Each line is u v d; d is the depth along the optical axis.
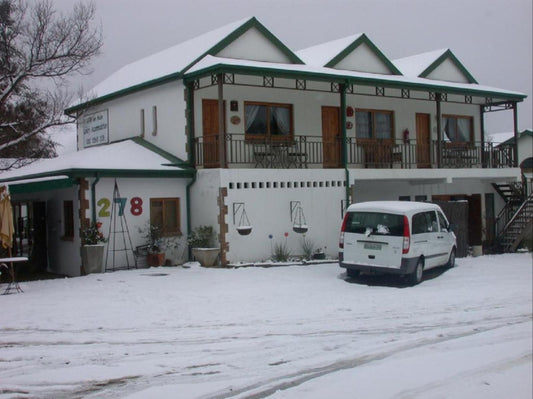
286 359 8.11
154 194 16.69
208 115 18.06
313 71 17.64
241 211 16.56
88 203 15.46
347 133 20.77
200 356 8.12
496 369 7.93
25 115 21.38
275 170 17.27
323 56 20.95
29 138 21.88
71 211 16.38
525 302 12.02
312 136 18.61
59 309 10.71
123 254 16.02
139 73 21.09
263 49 19.33
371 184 21.83
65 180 15.56
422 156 22.94
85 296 11.91
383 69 21.83
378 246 13.77
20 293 12.34
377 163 20.50
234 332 9.38
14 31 19.59
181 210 17.19
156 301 11.49
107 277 14.29
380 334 9.52
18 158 22.59
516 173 23.89
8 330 9.27
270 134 19.11
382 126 22.02
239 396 6.71
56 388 6.82
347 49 20.77
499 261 18.41
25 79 20.45
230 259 16.31
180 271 15.32
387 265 13.63
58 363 7.71
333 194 18.55
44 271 17.86
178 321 9.99
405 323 10.23
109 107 21.75
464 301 12.03
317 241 18.09
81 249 15.39
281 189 17.42
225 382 7.15
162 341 8.80
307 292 12.64
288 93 19.44
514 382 7.42
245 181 16.67
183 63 18.25
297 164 19.05
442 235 15.63
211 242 16.55
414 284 13.84
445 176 21.39
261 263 16.31
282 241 17.36
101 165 15.94
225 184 16.28
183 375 7.36
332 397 6.74
